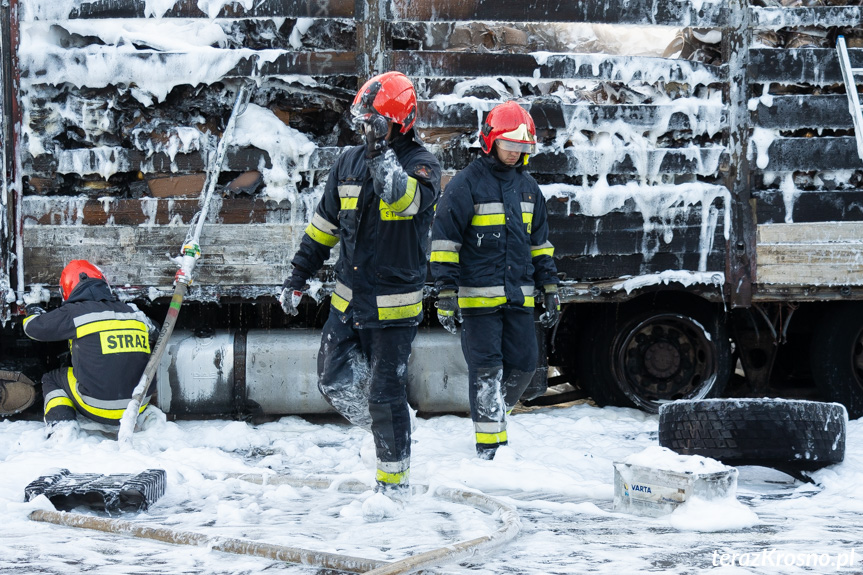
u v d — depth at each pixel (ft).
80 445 20.79
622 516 14.56
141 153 23.57
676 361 25.81
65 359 25.70
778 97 24.52
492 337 19.31
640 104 24.23
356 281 14.40
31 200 23.48
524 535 12.90
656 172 24.23
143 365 22.43
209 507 15.14
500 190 19.45
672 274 24.22
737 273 24.41
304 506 15.07
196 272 23.61
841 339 26.11
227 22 23.67
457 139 23.67
